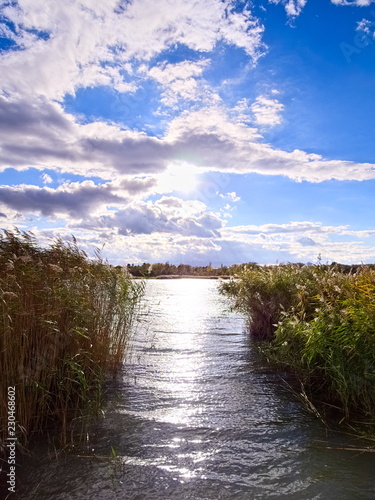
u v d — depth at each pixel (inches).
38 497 125.1
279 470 143.2
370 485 132.8
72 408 197.2
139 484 133.3
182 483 134.2
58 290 218.8
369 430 177.3
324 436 171.2
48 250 249.9
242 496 126.6
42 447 158.9
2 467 142.6
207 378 259.3
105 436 169.8
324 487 131.6
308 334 238.4
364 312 206.5
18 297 186.5
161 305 693.9
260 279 422.9
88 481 134.7
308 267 398.6
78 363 214.1
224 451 157.4
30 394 176.1
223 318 548.4
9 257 206.8
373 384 193.3
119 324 285.3
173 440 166.7
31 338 189.5
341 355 206.1
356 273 255.0
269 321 397.4
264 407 206.7
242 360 309.1
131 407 204.4
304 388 238.2
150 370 277.1
